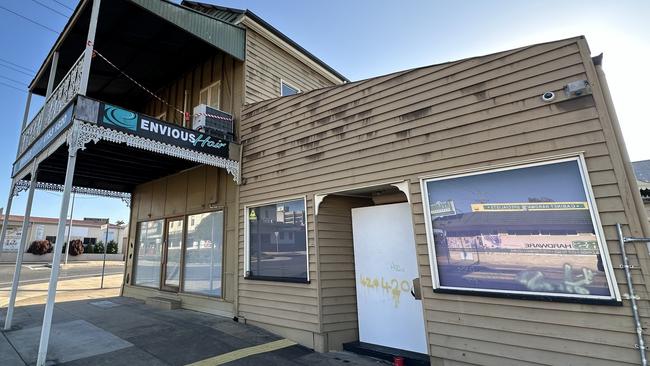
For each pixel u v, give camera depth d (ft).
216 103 24.03
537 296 10.09
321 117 17.08
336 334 15.60
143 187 30.73
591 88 10.17
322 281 15.87
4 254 85.25
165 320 19.39
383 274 15.57
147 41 23.07
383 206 16.08
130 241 30.96
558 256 10.03
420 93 13.73
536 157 10.70
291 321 16.49
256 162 20.03
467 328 11.21
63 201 13.12
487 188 11.55
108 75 27.68
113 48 23.70
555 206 10.27
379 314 15.39
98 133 14.46
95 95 30.99
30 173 19.86
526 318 10.24
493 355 10.63
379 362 13.85
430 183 12.85
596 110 10.03
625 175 9.48
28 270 65.16
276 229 18.30
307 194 16.98
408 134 13.78
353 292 16.70
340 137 16.12
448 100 12.91
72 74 15.88
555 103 10.67
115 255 105.19
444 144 12.71
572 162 10.20
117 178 28.35
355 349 15.03
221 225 21.77
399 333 14.67
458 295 11.53
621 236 9.21
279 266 17.71
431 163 12.91
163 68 27.12
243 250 19.74
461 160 12.19
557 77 10.77
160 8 18.13
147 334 16.47
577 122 10.24
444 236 12.15
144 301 26.22
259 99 23.13
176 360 13.14
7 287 41.70
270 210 18.85
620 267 9.17
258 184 19.62
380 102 14.90
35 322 19.13
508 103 11.54
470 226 11.67
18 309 23.32
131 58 25.34
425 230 12.59
